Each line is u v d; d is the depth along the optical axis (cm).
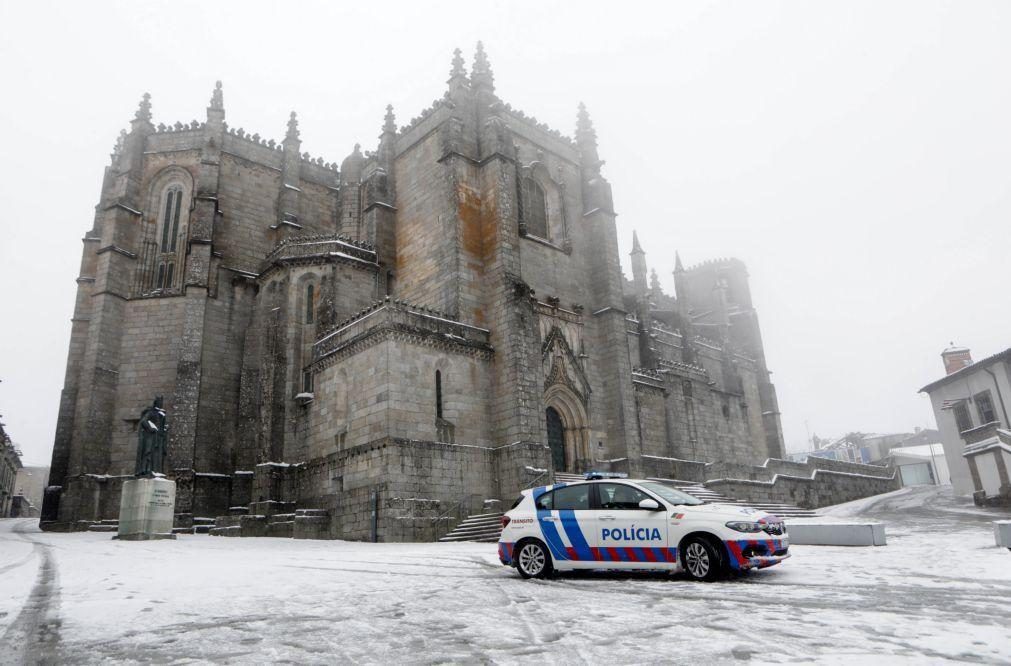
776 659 662
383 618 920
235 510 3778
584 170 4769
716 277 7344
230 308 4281
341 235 4212
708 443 5056
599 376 4294
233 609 998
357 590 1188
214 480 3912
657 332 5650
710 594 1081
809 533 1989
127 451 3947
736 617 883
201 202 4266
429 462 3148
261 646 764
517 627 850
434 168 4188
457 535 2978
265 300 4178
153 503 2945
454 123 4041
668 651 709
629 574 1366
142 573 1478
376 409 3166
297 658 710
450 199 3938
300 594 1144
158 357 4097
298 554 2066
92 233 4478
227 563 1731
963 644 710
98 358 3972
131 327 4150
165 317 4162
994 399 3859
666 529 1267
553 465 3806
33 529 4197
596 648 731
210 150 4388
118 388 4044
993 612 887
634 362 5203
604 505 1342
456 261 3797
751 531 1221
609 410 4203
